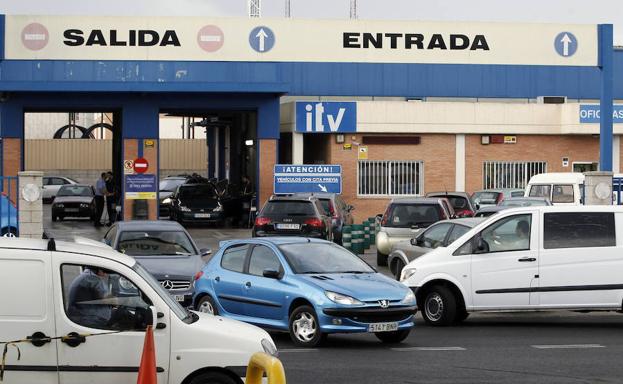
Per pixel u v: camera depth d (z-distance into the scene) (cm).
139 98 6819
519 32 8256
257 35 7962
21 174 3869
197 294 2930
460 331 2952
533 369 2252
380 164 7338
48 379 1559
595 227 2986
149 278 1667
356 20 8069
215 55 7925
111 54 7781
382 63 8081
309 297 2589
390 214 4672
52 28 7675
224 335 1619
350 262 2803
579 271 2966
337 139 7281
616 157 7606
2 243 1584
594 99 8344
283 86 6738
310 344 2592
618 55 8325
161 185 8556
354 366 2288
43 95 6738
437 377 2147
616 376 2162
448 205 4806
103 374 1570
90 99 6775
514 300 2986
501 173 7475
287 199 4978
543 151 7525
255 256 2805
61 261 1577
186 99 6862
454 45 8169
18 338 1553
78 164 11931
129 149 6812
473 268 3011
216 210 7088
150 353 1454
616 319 3322
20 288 1562
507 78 8225
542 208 3003
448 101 8081
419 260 3092
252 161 7756
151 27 7831
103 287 1598
